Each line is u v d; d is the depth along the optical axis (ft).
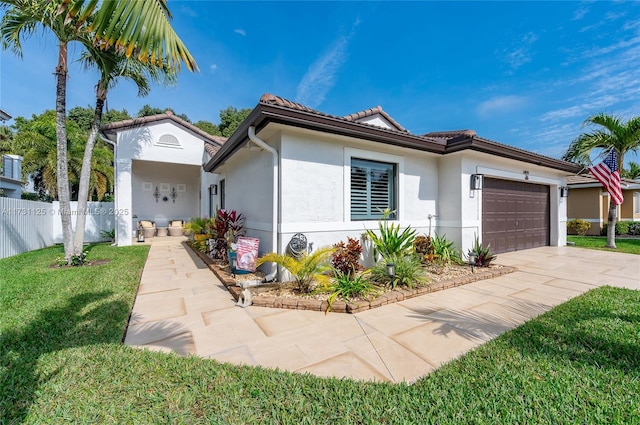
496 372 9.05
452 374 8.98
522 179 33.47
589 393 7.98
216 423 6.92
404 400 7.75
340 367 9.65
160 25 8.16
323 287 16.85
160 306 15.83
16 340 11.09
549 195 40.06
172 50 8.48
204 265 27.78
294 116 17.35
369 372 9.34
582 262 28.30
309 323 13.43
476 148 24.82
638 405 7.46
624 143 36.76
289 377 8.83
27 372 8.91
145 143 42.91
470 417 7.08
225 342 11.50
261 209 23.20
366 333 12.34
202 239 34.24
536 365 9.46
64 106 26.23
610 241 38.19
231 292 18.06
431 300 16.79
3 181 50.62
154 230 51.90
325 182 21.39
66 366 9.26
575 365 9.45
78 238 28.02
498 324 13.26
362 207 23.88
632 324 12.72
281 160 19.48
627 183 56.08
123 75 28.09
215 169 38.22
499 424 6.85
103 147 79.61
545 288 19.30
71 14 7.38
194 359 9.88
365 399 7.82
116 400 7.70
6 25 22.62
